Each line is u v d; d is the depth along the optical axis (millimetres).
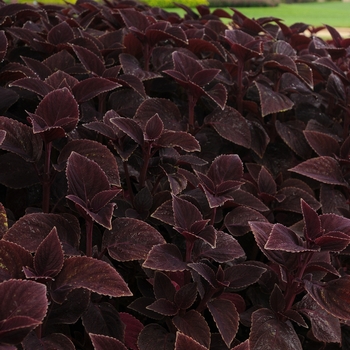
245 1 12492
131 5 2242
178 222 1241
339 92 1647
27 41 1635
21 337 1033
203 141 1567
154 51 1658
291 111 1848
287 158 1647
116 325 1238
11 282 1053
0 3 1896
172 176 1359
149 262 1199
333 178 1489
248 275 1254
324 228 1224
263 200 1485
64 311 1212
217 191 1317
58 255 1134
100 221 1178
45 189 1313
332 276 1381
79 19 2141
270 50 1704
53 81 1431
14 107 1525
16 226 1188
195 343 1065
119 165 1459
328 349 1376
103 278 1121
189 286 1247
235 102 1668
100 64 1528
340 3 20438
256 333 1236
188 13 2465
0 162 1360
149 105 1516
